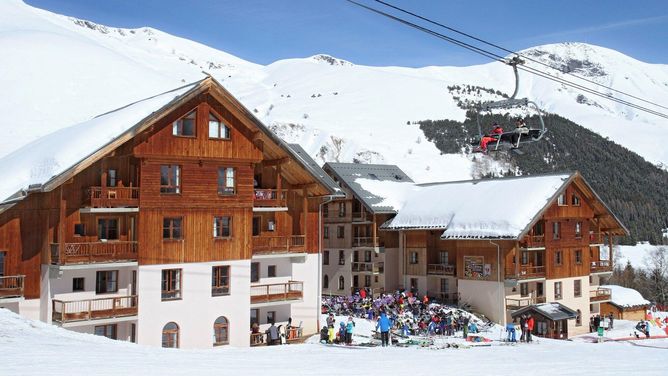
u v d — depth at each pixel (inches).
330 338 1528.1
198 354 963.3
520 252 2250.2
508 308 2191.2
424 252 2485.2
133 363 762.2
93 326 1472.7
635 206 7081.7
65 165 1425.9
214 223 1610.5
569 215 2363.4
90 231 1478.8
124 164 1530.5
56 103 6225.4
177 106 1509.6
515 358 1035.3
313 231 1868.8
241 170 1658.5
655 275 3794.3
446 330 1872.5
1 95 5905.5
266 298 1704.0
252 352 1059.3
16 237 1408.7
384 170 2955.2
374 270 2564.0
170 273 1536.7
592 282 2628.0
